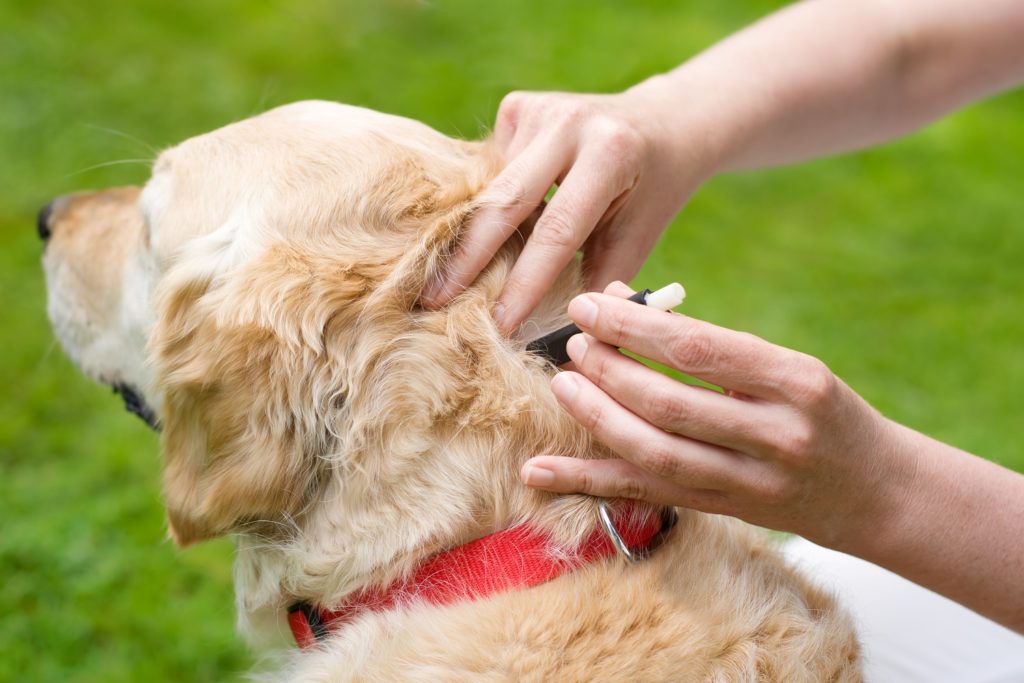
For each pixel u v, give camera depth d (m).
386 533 1.49
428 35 6.30
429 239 1.52
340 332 1.50
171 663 2.65
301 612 1.61
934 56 2.22
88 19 5.80
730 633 1.43
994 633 2.05
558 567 1.44
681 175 1.87
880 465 1.35
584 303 1.31
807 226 5.23
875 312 4.51
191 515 1.60
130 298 1.95
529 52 6.16
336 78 5.61
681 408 1.27
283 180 1.57
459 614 1.42
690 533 1.54
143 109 5.05
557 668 1.35
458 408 1.48
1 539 2.90
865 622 2.05
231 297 1.51
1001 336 4.42
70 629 2.68
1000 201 5.66
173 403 1.59
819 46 2.13
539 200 1.61
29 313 3.82
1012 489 1.41
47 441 3.29
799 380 1.25
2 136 4.68
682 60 6.20
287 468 1.52
